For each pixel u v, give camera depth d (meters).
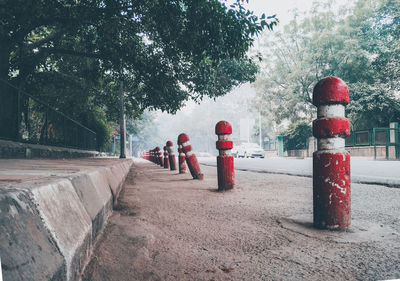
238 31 8.07
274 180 6.25
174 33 8.86
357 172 7.63
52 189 1.14
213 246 1.98
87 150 17.36
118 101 18.94
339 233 2.26
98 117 20.66
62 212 1.13
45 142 9.69
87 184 1.81
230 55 8.45
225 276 1.51
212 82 12.27
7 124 7.21
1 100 6.97
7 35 8.59
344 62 29.06
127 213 2.94
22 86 10.26
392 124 20.38
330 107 2.38
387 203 3.49
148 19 9.81
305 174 7.43
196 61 8.98
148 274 1.49
